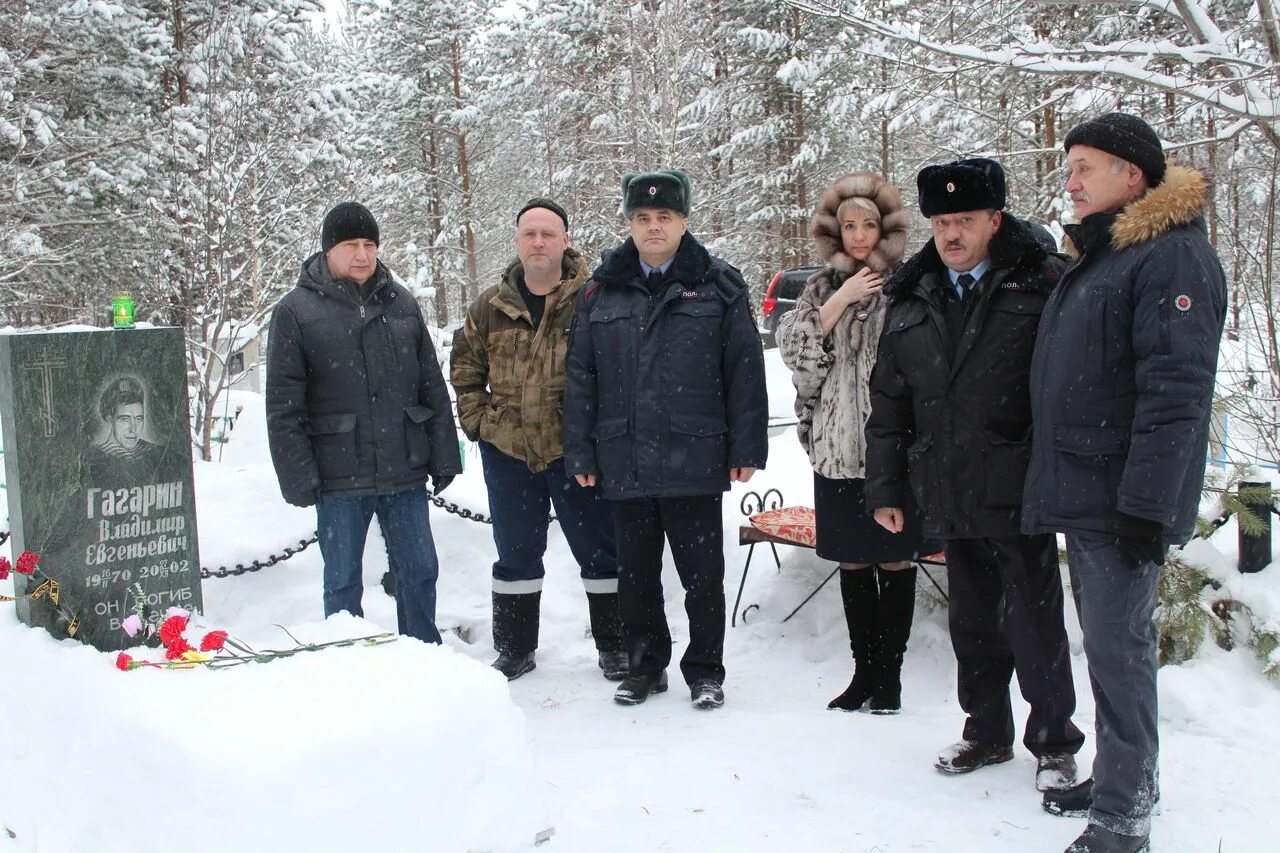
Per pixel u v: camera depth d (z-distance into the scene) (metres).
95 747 2.78
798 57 22.11
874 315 3.97
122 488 3.85
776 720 3.97
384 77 22.52
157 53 16.61
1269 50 5.33
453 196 33.94
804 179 24.02
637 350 4.18
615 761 3.50
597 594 4.75
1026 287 3.15
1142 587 2.71
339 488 4.31
